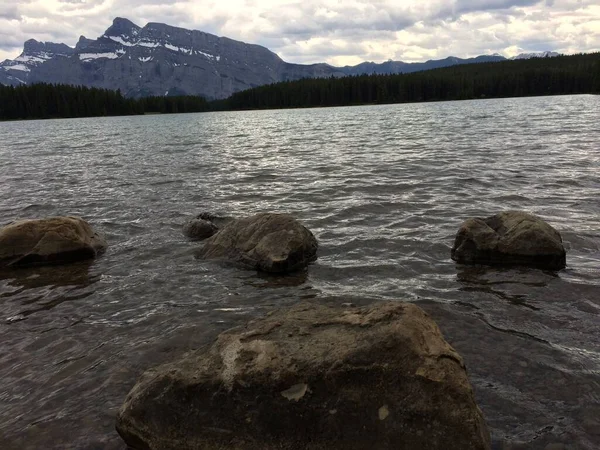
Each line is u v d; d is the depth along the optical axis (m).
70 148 11.98
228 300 2.60
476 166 6.14
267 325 1.76
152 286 2.83
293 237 3.08
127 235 3.88
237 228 3.37
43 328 2.36
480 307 2.38
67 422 1.69
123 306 2.57
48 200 5.23
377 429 1.38
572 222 3.58
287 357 1.56
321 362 1.51
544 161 6.25
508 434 1.55
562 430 1.56
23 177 6.97
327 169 6.59
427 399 1.40
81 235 3.38
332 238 3.54
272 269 2.96
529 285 2.59
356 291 2.64
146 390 1.56
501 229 3.05
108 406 1.76
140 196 5.31
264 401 1.47
